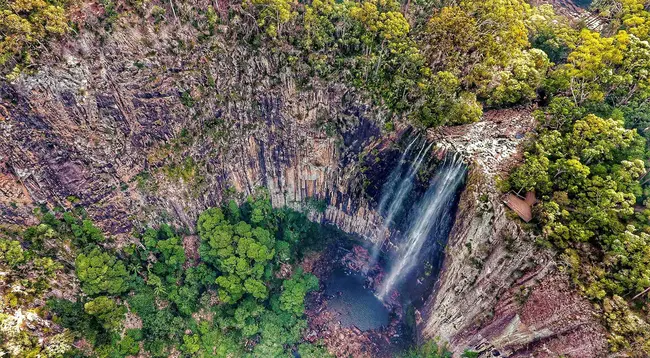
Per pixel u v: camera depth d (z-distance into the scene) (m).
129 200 68.31
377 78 69.88
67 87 58.50
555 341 51.84
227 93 70.06
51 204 62.66
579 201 51.19
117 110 63.06
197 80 67.06
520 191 55.59
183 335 68.44
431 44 67.62
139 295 66.56
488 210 56.44
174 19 64.44
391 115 68.69
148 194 69.19
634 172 49.88
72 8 58.47
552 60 71.25
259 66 70.06
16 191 59.97
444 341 67.38
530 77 63.88
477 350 62.97
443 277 65.88
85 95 59.91
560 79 61.38
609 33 71.56
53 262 60.38
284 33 70.06
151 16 63.00
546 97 66.06
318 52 70.69
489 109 68.62
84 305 60.28
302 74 70.75
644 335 43.19
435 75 66.06
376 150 71.69
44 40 56.38
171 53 64.62
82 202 64.69
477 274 58.75
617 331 45.28
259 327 71.62
